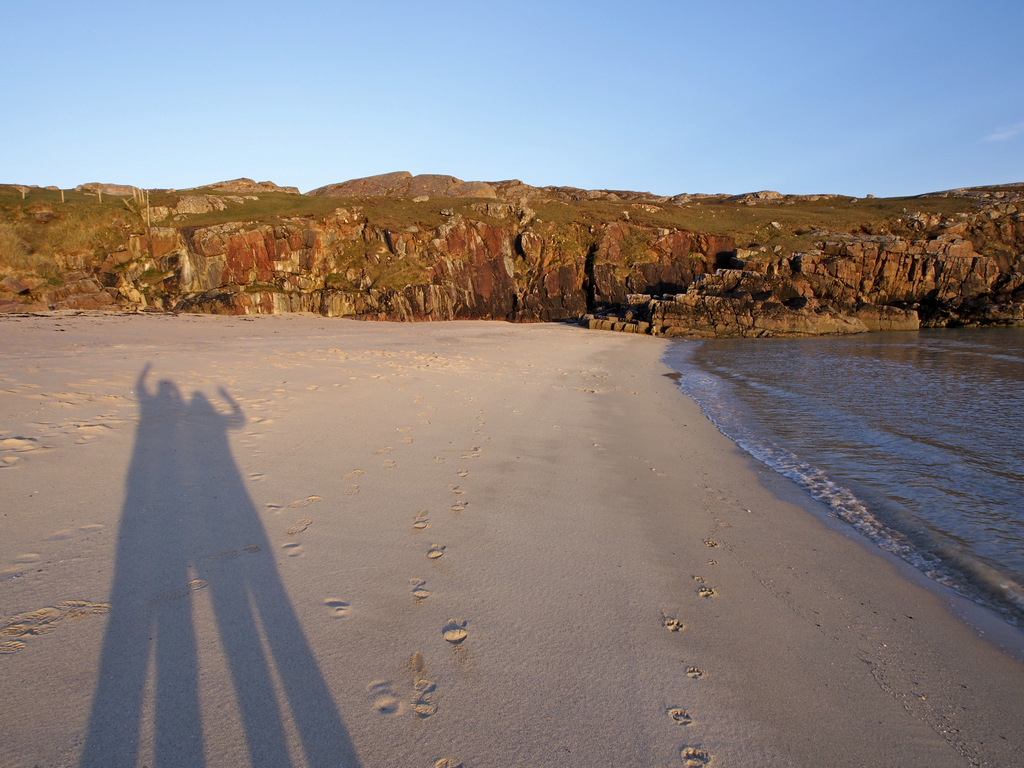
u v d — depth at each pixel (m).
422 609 3.67
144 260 31.77
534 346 23.95
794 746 2.77
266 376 11.10
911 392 14.59
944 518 6.18
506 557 4.54
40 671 2.73
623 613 3.88
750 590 4.42
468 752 2.54
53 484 4.93
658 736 2.75
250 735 2.49
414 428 8.21
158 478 5.35
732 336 35.44
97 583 3.54
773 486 7.15
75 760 2.26
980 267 39.94
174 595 3.50
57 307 26.38
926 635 3.96
